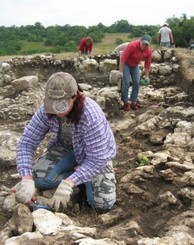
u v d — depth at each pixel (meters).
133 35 40.09
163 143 5.80
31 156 3.61
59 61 11.75
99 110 3.48
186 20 35.88
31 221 3.26
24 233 3.13
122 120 7.23
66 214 3.67
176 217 3.64
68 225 3.35
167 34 14.95
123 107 7.82
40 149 5.71
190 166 4.53
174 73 10.36
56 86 3.19
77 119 3.37
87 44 12.48
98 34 37.50
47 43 35.78
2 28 42.91
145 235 3.40
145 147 5.74
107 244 3.01
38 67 11.69
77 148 3.58
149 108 7.93
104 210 3.76
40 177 3.71
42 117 3.55
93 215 3.71
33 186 3.45
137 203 3.93
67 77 3.22
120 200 3.99
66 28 41.62
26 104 8.68
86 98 3.48
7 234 3.23
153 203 3.94
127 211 3.80
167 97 8.48
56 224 3.28
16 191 3.52
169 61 11.23
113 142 3.63
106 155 3.47
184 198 3.96
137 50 7.35
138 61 7.48
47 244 3.01
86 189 3.70
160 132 6.11
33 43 36.66
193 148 5.32
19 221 3.24
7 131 6.70
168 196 3.88
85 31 39.97
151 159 4.83
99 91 8.93
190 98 8.11
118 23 44.72
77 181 3.41
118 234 3.28
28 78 9.81
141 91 9.29
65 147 3.85
